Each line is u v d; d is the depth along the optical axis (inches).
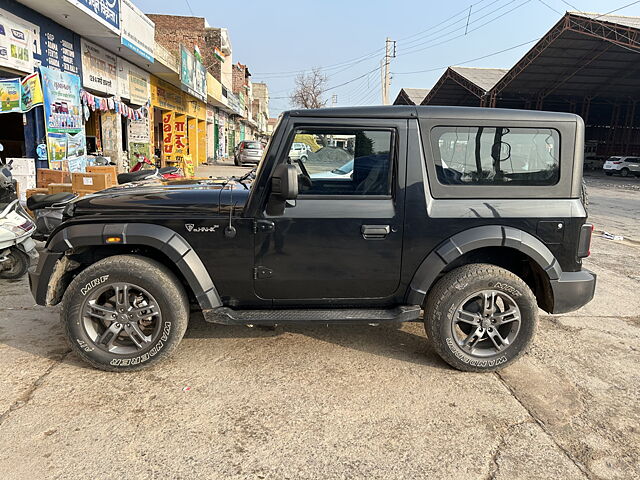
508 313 139.9
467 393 132.0
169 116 834.2
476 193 137.3
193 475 97.7
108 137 540.7
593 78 1488.7
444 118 135.5
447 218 135.6
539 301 150.7
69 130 413.7
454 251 135.0
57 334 161.2
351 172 136.0
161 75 713.0
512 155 138.3
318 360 148.6
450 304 136.9
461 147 136.8
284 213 133.3
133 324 134.0
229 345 157.2
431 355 154.3
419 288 138.0
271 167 132.2
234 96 1518.2
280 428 114.0
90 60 464.8
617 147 1865.2
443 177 136.6
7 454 101.7
